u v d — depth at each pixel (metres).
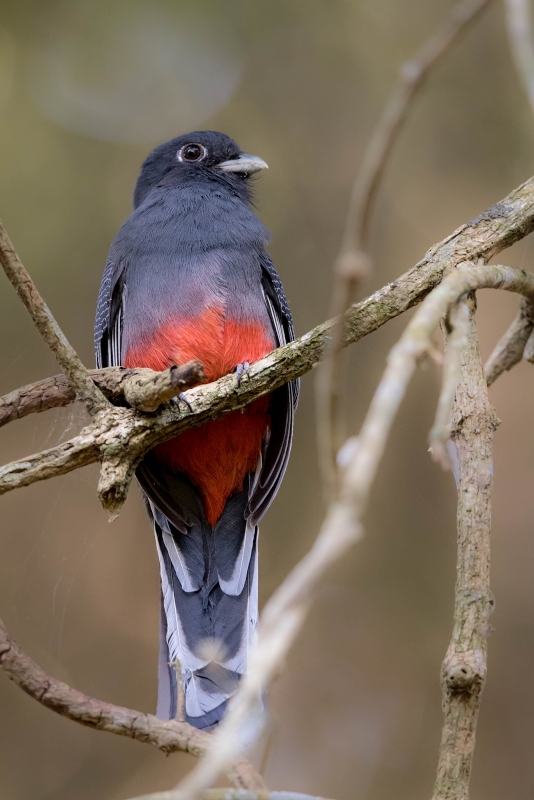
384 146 4.07
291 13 12.90
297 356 6.29
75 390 6.20
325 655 10.95
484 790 9.81
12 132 12.30
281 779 10.41
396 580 11.06
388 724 10.65
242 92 12.90
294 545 11.38
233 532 8.16
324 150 12.68
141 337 8.29
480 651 5.03
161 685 7.04
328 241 12.41
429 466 11.25
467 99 12.22
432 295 5.18
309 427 11.81
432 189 12.14
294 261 12.38
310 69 12.87
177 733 5.03
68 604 11.36
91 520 11.67
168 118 12.74
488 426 5.84
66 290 11.98
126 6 12.80
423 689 10.79
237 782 4.73
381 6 12.70
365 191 4.13
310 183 12.60
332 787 10.26
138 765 10.61
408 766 10.48
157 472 8.29
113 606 11.43
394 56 12.63
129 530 11.73
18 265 5.84
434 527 11.13
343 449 4.26
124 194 12.40
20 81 12.49
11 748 10.59
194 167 9.80
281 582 11.24
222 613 7.62
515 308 11.34
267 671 3.38
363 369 11.65
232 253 8.45
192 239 8.48
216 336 8.16
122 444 6.14
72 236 12.15
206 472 8.17
